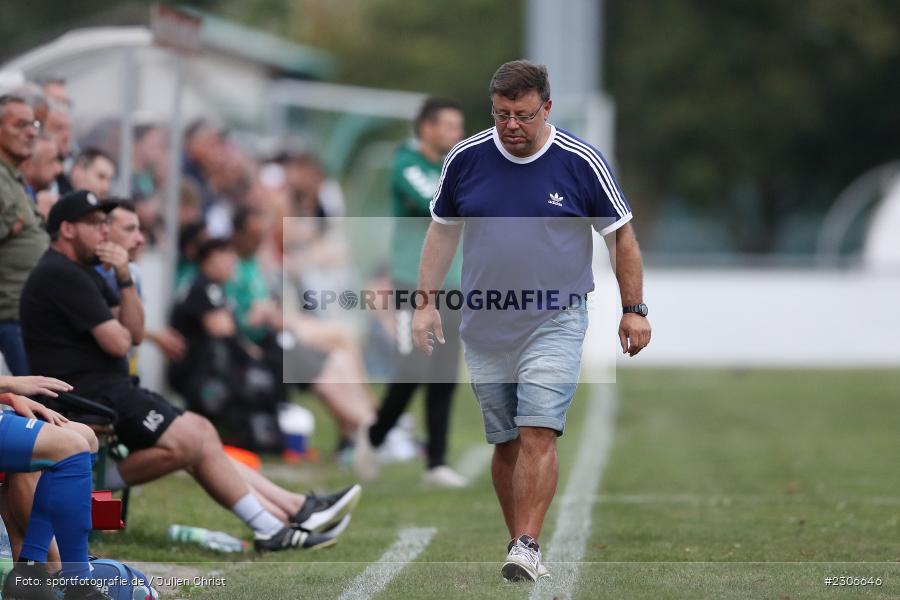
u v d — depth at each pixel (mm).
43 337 23766
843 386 69625
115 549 24156
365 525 28484
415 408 56906
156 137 42188
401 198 34375
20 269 25703
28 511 19406
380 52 147875
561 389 21422
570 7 73188
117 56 40719
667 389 68125
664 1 141250
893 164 149000
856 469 38594
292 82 73375
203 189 46094
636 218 145375
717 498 32375
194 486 31875
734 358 85312
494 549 25000
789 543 25250
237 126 68375
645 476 37062
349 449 40094
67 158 30578
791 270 85688
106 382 23969
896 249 91875
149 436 24000
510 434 22391
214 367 38312
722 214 152625
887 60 143750
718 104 139750
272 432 38812
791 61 141750
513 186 21688
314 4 149750
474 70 147625
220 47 67438
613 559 23422
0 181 25203
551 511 30125
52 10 125250
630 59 140500
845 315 84750
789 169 149000
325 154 73875
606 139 68312
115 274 25453
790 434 48781
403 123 83188
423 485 35344
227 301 39000
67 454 18891
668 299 85625
